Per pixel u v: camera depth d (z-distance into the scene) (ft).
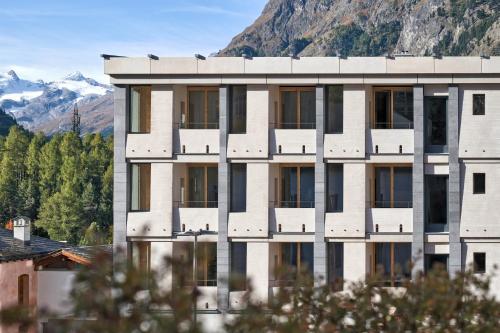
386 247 128.67
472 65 125.39
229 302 126.62
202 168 131.44
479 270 125.70
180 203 131.13
